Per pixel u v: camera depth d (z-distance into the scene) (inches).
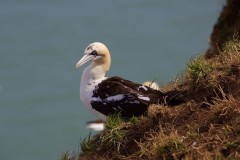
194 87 512.4
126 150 489.7
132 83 535.2
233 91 490.9
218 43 772.0
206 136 458.0
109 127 500.4
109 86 530.3
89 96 539.8
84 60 551.2
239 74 499.5
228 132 451.2
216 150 440.1
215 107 475.8
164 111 494.6
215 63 521.0
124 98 519.5
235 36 741.9
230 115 464.8
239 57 511.8
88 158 502.3
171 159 451.5
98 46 551.8
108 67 553.9
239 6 791.1
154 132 483.5
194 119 481.7
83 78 549.0
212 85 502.0
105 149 499.8
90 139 523.5
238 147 437.1
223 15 802.2
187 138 460.8
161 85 600.1
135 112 515.8
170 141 457.4
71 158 515.2
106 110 528.7
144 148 469.7
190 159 438.9
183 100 503.8
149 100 511.5
